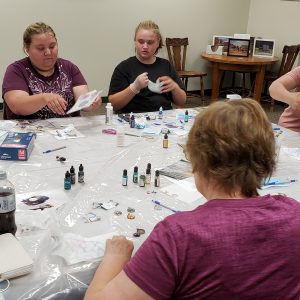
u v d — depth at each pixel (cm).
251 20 639
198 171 76
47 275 92
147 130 211
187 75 550
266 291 68
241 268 67
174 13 564
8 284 88
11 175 145
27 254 93
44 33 215
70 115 240
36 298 87
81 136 195
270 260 69
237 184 73
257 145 71
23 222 112
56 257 98
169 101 280
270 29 609
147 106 271
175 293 69
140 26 269
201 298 67
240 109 73
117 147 182
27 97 212
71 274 93
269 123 75
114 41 525
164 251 67
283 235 70
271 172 75
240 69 544
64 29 482
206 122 74
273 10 598
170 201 132
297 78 243
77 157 167
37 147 176
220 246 67
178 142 193
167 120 234
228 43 577
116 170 155
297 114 240
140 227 114
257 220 70
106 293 69
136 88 253
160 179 149
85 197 131
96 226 113
